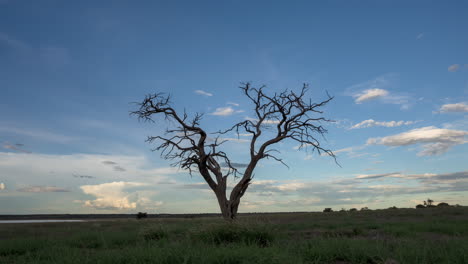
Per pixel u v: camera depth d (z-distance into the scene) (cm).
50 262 796
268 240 1171
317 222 2605
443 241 975
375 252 795
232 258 727
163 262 721
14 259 935
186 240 1103
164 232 1434
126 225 2805
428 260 726
